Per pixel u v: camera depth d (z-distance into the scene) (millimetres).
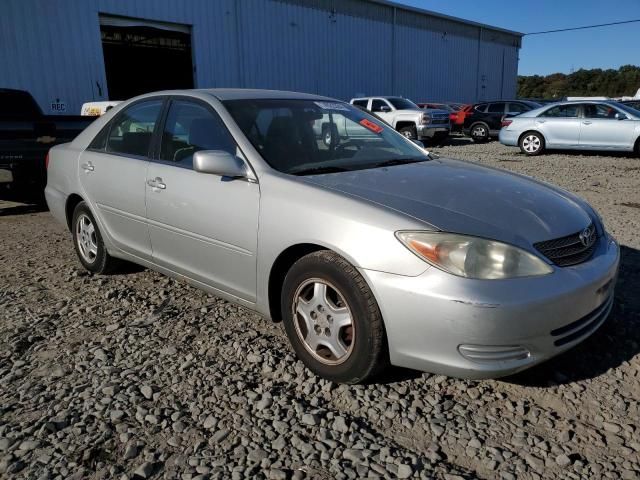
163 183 3637
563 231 2732
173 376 2994
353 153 3637
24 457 2348
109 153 4297
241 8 22156
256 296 3158
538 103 20141
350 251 2613
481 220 2617
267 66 23547
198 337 3463
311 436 2475
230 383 2914
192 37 20859
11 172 6844
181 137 3701
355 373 2723
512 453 2346
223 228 3230
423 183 3041
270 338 3428
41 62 17031
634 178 9883
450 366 2455
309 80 25484
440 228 2504
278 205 2941
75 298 4176
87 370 3072
